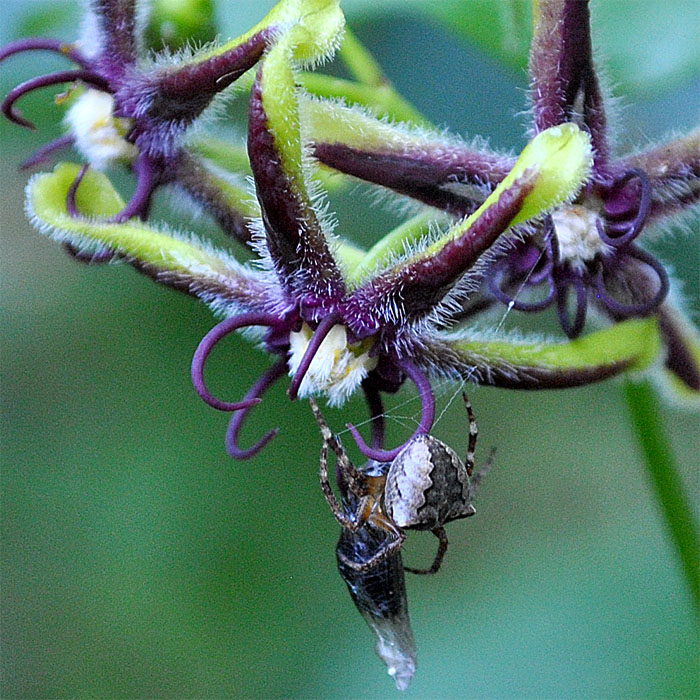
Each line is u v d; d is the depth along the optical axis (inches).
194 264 4.3
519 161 4.0
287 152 4.1
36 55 4.9
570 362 4.3
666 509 4.7
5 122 4.9
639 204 4.3
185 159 4.4
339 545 4.3
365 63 4.6
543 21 4.2
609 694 5.1
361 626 5.4
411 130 4.4
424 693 5.1
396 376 4.2
